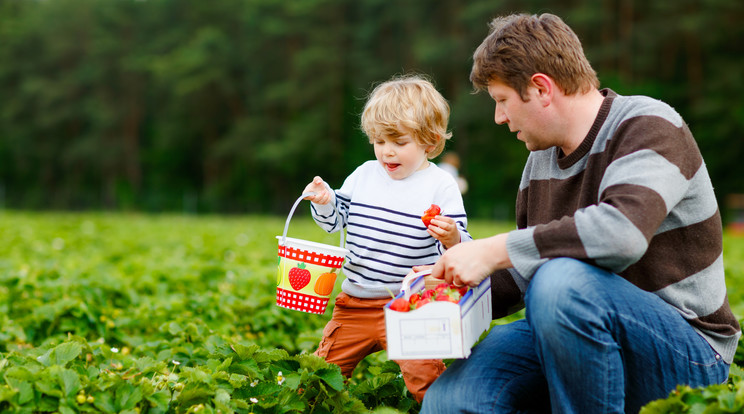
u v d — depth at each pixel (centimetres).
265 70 4647
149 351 400
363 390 321
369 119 334
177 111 4872
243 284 605
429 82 347
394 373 336
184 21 5200
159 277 654
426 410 272
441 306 245
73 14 5306
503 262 254
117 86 5225
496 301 306
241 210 4228
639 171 246
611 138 267
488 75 275
